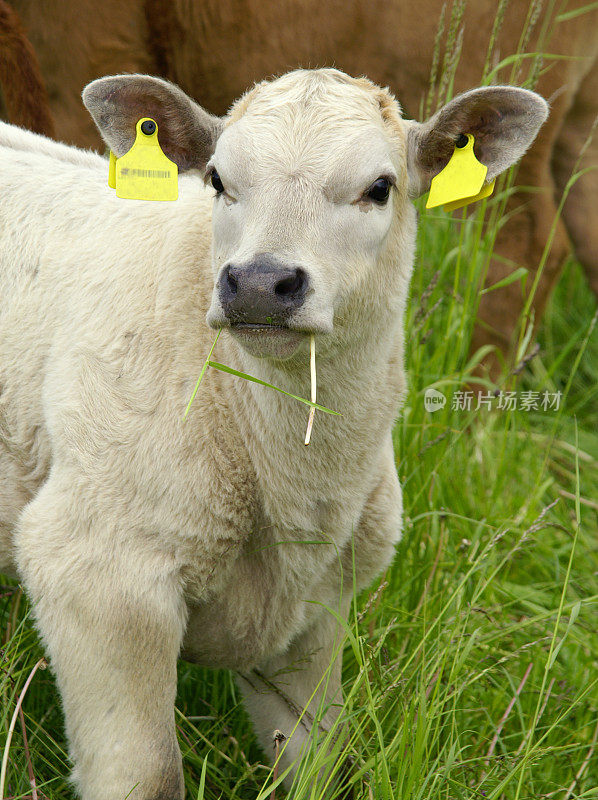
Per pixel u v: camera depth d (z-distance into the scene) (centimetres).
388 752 340
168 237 360
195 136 362
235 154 320
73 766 362
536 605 468
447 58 491
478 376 631
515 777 371
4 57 511
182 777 338
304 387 335
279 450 340
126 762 325
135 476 332
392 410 363
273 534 349
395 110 352
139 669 329
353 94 338
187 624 359
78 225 379
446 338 509
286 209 309
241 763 384
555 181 671
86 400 342
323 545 354
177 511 330
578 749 397
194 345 343
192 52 616
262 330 295
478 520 494
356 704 381
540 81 608
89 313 357
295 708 380
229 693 418
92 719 329
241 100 353
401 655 383
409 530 459
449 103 342
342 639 354
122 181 355
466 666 404
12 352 370
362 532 371
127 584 328
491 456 545
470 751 394
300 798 322
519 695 420
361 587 387
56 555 334
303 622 367
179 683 412
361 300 326
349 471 351
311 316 296
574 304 734
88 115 605
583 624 442
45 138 427
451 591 432
